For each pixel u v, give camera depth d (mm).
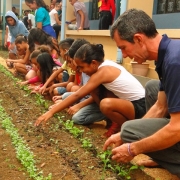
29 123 4727
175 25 8023
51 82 6406
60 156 3594
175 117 2486
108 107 4125
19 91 6828
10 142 3936
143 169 3350
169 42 2541
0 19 20188
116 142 3146
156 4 8805
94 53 4152
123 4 7293
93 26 12203
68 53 4918
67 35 11195
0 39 19312
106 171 3303
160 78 2684
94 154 3678
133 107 4285
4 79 8188
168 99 2518
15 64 8422
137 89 4418
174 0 8219
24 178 3088
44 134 4293
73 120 4855
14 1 26297
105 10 9062
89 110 4781
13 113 5293
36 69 7375
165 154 2893
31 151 3693
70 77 6012
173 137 2523
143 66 6570
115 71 4320
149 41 2559
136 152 2738
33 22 14328
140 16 2553
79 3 9969
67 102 4105
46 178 3004
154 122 2961
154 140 2609
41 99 5902
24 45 8570
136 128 2947
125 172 3203
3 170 3227
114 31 2637
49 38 7793
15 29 10172
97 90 4590
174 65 2438
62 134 4336
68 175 3174
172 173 2961
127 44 2592
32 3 9930
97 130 4785
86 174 3213
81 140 4070
